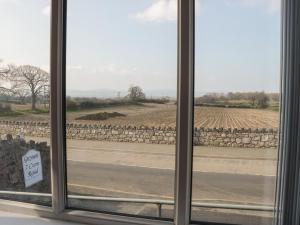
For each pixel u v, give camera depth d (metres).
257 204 1.94
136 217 2.14
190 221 2.03
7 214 2.33
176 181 1.95
